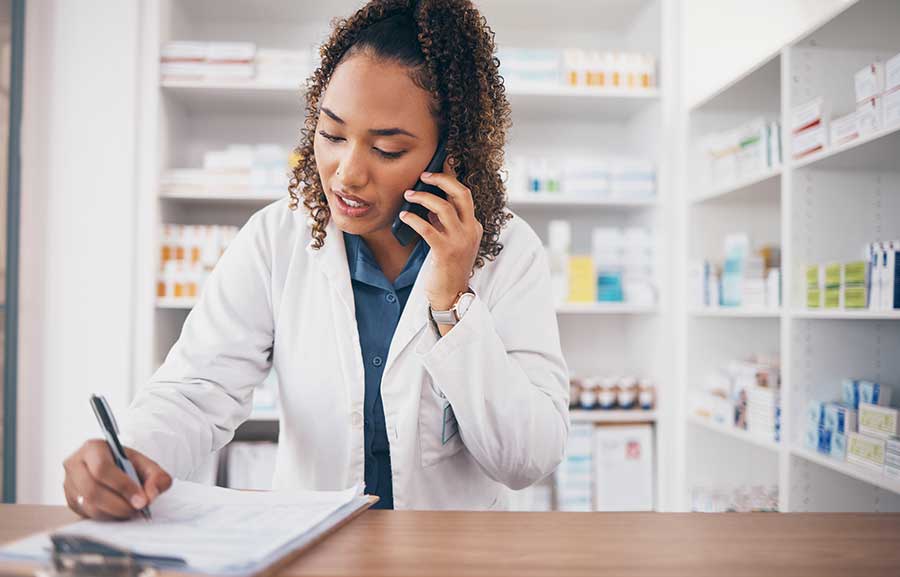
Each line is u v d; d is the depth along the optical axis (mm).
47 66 2955
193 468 1139
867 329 2350
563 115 3465
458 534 861
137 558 688
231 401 1234
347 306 1281
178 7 3211
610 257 3186
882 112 1958
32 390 2926
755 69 2568
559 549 811
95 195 2949
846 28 2205
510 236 1364
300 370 1301
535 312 1289
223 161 3018
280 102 3221
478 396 1121
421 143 1127
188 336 1269
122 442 1010
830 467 2275
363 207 1135
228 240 2986
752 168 2703
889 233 2346
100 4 2969
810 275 2291
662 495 3125
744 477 3090
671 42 3148
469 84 1168
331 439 1299
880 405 2064
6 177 2867
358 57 1085
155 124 2967
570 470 3129
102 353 2936
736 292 2779
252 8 3305
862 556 804
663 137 3152
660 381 3137
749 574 739
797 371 2330
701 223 3088
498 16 3418
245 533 787
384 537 841
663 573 736
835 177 2340
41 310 2936
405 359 1264
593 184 3148
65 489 860
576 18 3438
